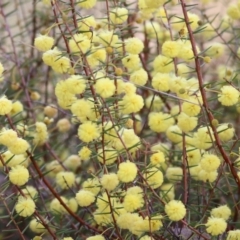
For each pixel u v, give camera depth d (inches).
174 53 17.5
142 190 17.3
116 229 17.3
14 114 19.6
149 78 21.4
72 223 19.7
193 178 19.4
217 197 19.7
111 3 22.1
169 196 19.4
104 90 16.6
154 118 18.3
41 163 22.3
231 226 19.2
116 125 16.9
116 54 18.7
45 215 20.0
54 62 17.2
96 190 17.8
